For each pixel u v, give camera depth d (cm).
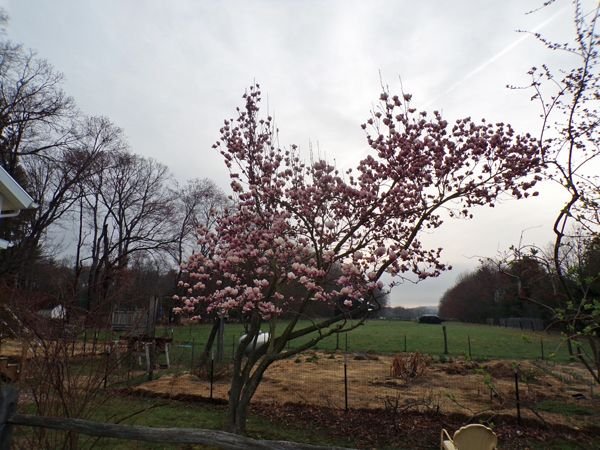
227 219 740
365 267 632
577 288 469
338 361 1584
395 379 1197
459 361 1599
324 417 805
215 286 803
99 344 498
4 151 2480
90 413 458
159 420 754
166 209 3859
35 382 420
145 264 3747
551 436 690
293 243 683
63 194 2902
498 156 689
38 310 461
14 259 2122
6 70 2338
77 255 3709
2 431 320
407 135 711
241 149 772
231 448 287
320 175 713
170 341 1398
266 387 1062
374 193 717
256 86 820
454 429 733
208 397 912
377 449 652
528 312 3525
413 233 688
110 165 3600
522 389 1016
